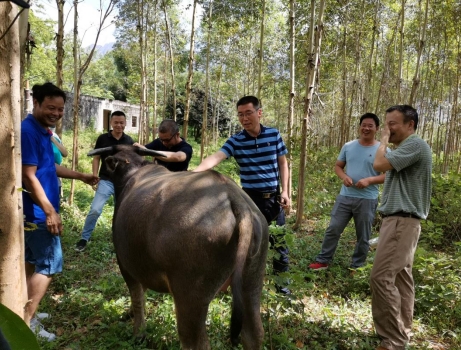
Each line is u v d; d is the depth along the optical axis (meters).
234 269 2.36
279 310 4.02
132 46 19.83
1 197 1.87
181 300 2.49
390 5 16.33
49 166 3.53
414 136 3.57
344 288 5.08
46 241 3.44
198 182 2.65
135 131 34.78
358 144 5.59
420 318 4.28
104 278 4.98
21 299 1.98
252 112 4.16
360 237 5.54
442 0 14.02
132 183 3.47
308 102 8.09
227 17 15.12
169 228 2.48
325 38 15.59
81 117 28.50
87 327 3.80
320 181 10.11
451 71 21.03
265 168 4.34
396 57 20.69
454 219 7.61
